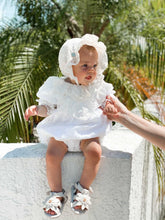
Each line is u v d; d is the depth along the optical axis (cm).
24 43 319
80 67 149
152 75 324
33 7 336
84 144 146
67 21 361
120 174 148
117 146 160
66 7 333
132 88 303
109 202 151
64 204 144
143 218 205
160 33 329
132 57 348
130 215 155
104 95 157
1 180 152
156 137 141
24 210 154
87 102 152
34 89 288
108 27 379
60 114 152
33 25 343
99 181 150
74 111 150
